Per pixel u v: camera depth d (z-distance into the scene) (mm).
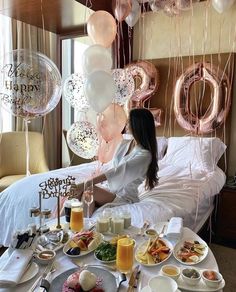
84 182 1791
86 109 2461
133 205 1838
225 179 2797
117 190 1921
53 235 1279
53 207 1846
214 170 2725
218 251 2543
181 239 1306
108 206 1833
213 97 2885
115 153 2295
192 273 1021
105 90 1821
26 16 3068
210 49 3117
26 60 1761
